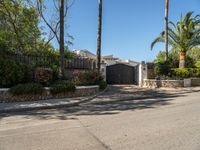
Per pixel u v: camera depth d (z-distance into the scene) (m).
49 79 13.50
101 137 5.66
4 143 5.47
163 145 4.95
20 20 17.70
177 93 15.24
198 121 6.97
